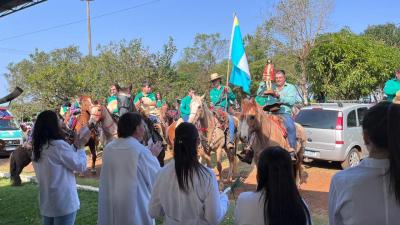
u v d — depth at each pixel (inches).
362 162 100.7
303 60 1032.2
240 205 117.9
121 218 153.3
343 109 452.8
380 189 95.0
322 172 452.4
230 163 419.8
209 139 378.6
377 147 96.6
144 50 984.3
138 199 154.7
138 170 154.9
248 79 424.8
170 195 133.6
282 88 336.8
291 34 1063.6
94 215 297.9
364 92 806.5
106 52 975.0
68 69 1107.9
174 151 134.4
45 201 174.7
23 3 416.8
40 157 172.4
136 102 490.3
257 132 300.8
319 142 454.6
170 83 1006.4
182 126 135.0
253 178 439.5
